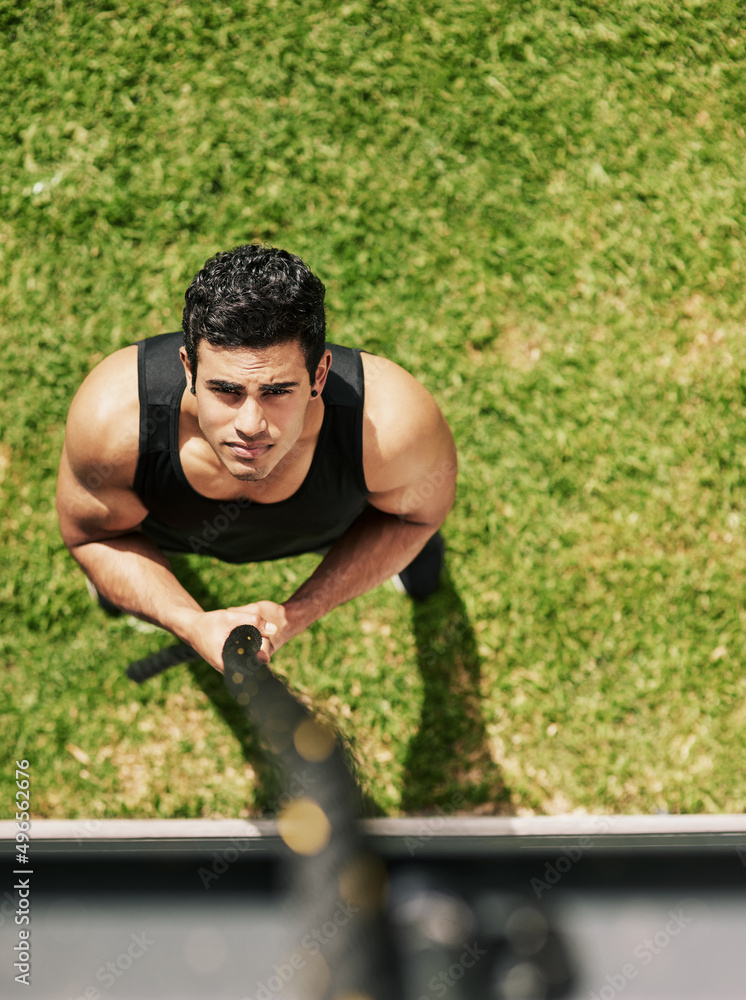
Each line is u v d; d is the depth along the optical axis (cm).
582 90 358
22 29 353
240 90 352
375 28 359
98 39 354
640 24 364
